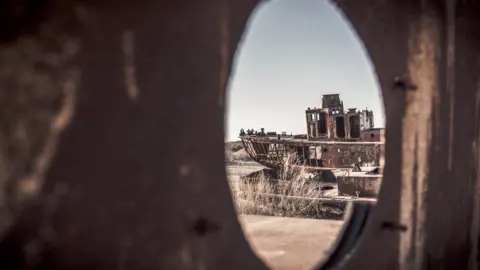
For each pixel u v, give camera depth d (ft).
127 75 3.77
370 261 6.71
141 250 3.93
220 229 4.64
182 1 4.18
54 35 3.35
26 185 3.27
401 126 7.17
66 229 3.46
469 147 8.67
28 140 3.27
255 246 11.17
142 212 3.92
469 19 8.51
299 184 22.61
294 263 9.77
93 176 3.59
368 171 22.08
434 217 7.80
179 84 4.17
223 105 4.64
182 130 4.21
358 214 7.23
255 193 21.47
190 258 4.34
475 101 8.80
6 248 3.21
